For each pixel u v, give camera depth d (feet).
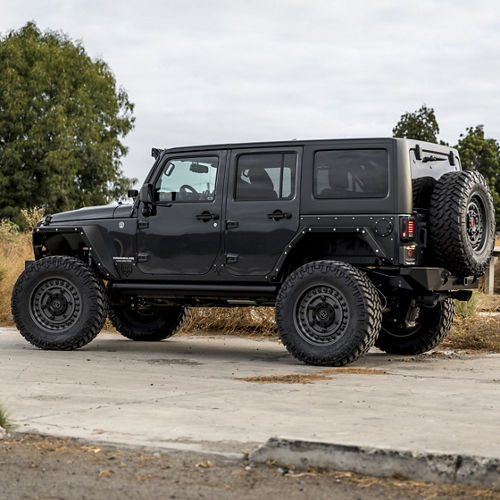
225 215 30.27
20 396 20.97
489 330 37.42
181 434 16.47
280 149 29.58
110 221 32.40
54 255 34.12
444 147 30.78
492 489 12.89
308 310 28.25
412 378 25.09
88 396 21.07
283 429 16.88
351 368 27.48
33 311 32.65
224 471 13.85
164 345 35.17
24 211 56.80
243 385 23.29
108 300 32.71
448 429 16.81
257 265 29.76
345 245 29.40
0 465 14.11
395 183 27.91
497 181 196.24
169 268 31.30
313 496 12.51
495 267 75.41
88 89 162.61
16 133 150.30
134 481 13.23
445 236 28.30
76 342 31.99
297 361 29.68
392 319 31.60
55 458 14.61
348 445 13.94
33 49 157.99
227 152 30.48
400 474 13.52
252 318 40.11
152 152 32.22
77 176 159.22
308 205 28.94
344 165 28.68
